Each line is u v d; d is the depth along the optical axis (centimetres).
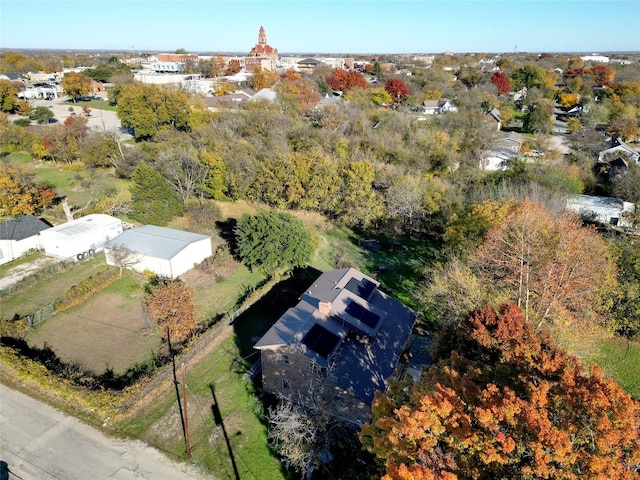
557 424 1480
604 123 10306
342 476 2262
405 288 4172
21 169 5631
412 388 1867
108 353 3119
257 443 2441
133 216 5419
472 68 19050
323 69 15850
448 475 1288
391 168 6056
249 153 6469
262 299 3894
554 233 3294
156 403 2698
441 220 5256
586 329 2931
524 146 7931
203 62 19875
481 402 1582
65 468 2227
